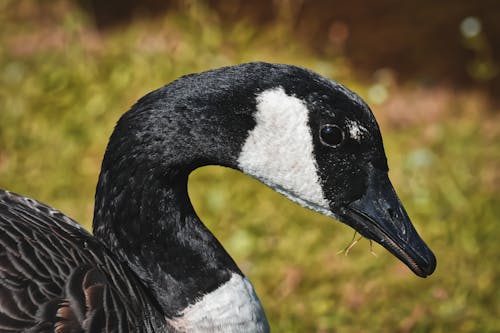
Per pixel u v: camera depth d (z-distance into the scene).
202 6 17.25
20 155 13.55
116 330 6.80
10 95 15.05
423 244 7.43
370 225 7.47
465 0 16.23
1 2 19.12
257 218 12.50
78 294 6.73
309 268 11.69
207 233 7.66
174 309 7.44
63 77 15.39
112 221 7.45
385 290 11.43
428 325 10.80
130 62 15.99
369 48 16.66
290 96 7.16
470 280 11.50
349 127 7.21
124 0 18.17
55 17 18.56
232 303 7.48
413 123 15.34
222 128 7.21
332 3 16.80
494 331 10.74
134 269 7.48
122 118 7.37
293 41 16.72
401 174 13.57
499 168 13.97
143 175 7.30
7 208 7.17
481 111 15.75
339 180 7.37
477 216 12.51
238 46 16.39
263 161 7.30
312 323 10.84
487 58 16.02
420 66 16.45
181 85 7.28
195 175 13.30
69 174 13.22
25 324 6.44
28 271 6.61
